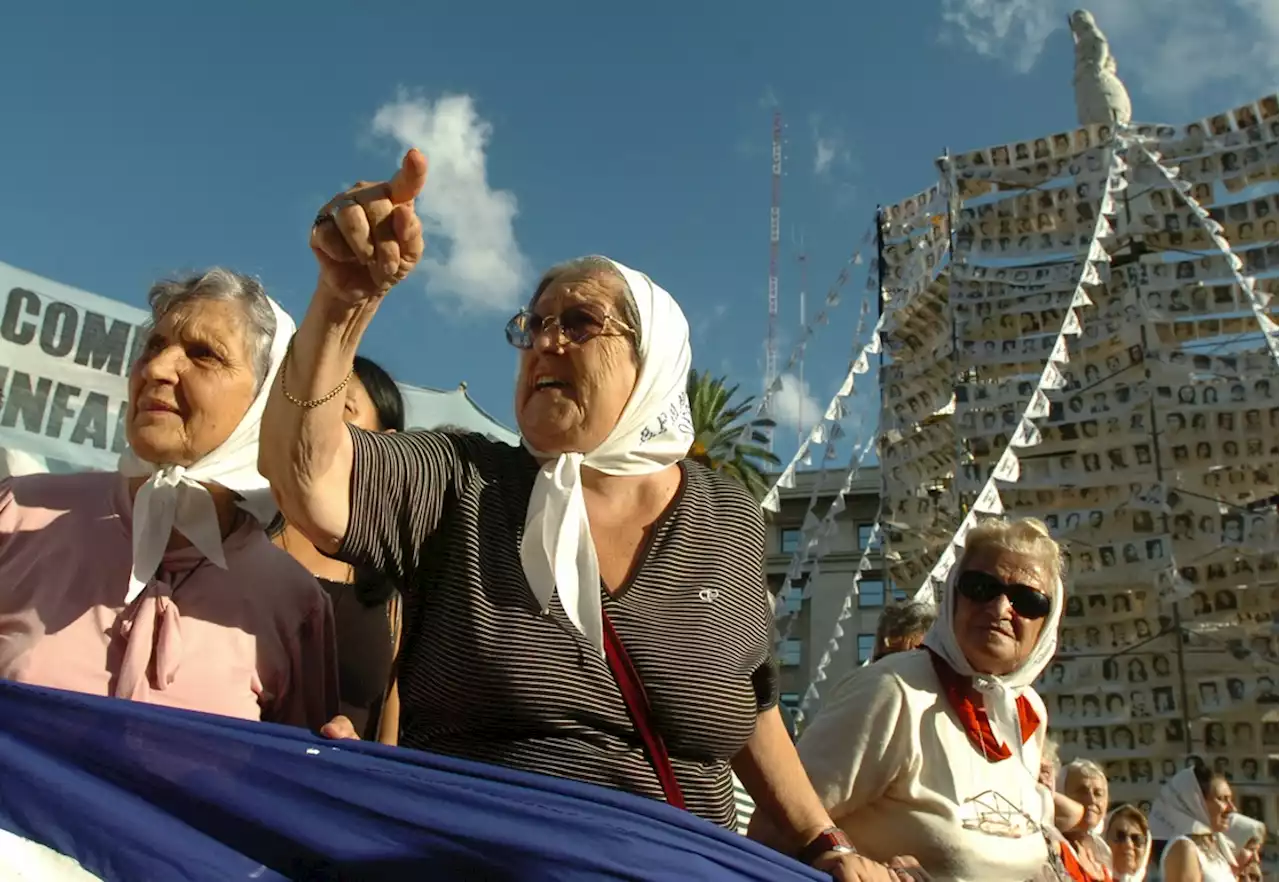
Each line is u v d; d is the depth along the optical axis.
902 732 2.97
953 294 16.30
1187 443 14.45
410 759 1.94
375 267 1.81
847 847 2.45
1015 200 16.33
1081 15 17.98
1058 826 4.80
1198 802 7.28
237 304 2.41
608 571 2.31
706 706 2.22
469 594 2.14
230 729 1.92
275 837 1.86
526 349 2.42
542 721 2.09
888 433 17.56
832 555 42.56
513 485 2.32
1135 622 14.40
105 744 1.85
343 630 2.84
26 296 4.18
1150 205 15.80
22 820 1.77
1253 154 15.43
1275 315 14.98
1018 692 3.30
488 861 1.89
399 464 2.18
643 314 2.44
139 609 2.21
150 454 2.28
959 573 3.24
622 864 1.94
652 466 2.43
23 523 2.32
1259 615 14.00
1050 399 15.27
